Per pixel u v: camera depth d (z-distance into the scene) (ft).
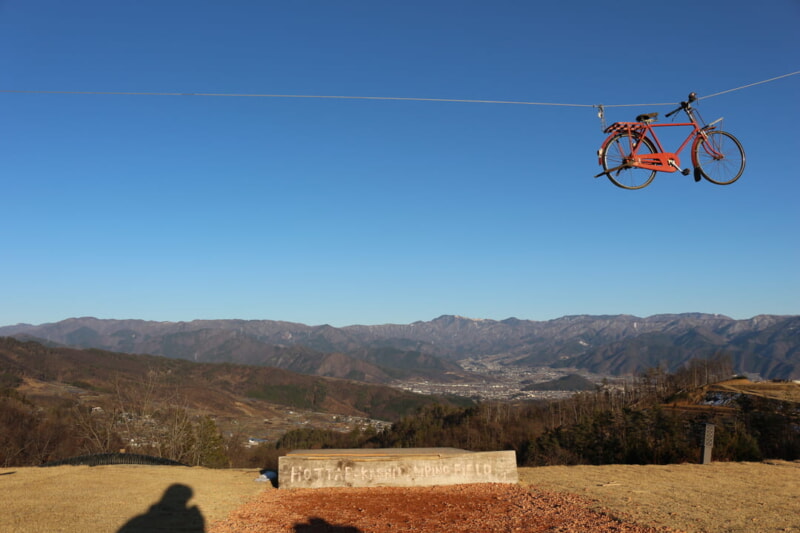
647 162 38.75
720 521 34.01
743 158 40.52
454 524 35.42
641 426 95.81
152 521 33.71
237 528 34.24
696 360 331.16
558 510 38.50
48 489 40.98
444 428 272.10
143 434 111.75
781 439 83.66
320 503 41.73
